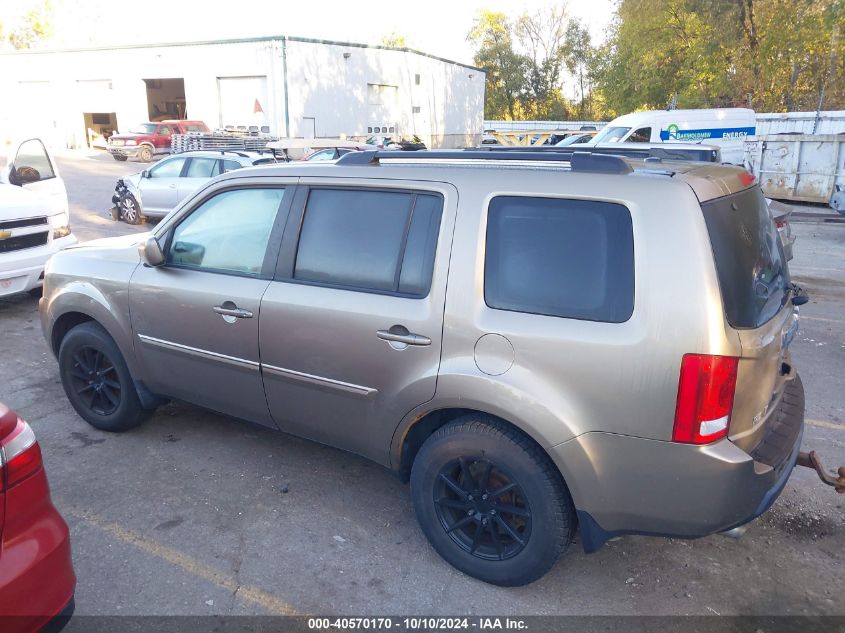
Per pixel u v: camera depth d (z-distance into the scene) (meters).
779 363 3.00
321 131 31.31
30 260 7.25
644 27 30.70
